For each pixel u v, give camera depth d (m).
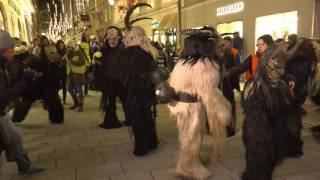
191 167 4.30
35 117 8.39
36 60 7.11
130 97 5.12
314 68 4.98
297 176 4.40
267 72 3.73
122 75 5.14
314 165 4.72
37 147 5.96
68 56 9.01
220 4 16.95
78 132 6.84
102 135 6.54
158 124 7.24
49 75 7.32
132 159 5.17
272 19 13.52
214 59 4.09
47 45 7.65
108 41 6.48
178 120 4.21
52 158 5.36
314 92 6.14
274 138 3.78
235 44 14.52
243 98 3.98
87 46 10.60
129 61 5.07
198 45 3.98
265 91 3.72
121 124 7.12
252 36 14.68
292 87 4.26
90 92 12.69
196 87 3.98
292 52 4.72
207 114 4.08
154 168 4.79
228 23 16.52
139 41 5.18
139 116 5.18
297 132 4.25
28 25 33.00
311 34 11.57
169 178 4.44
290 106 3.93
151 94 5.15
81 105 8.98
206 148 5.25
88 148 5.79
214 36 4.10
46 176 4.66
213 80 3.96
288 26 12.70
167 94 4.00
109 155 5.39
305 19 11.80
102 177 4.55
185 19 20.83
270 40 5.07
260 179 3.79
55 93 7.56
